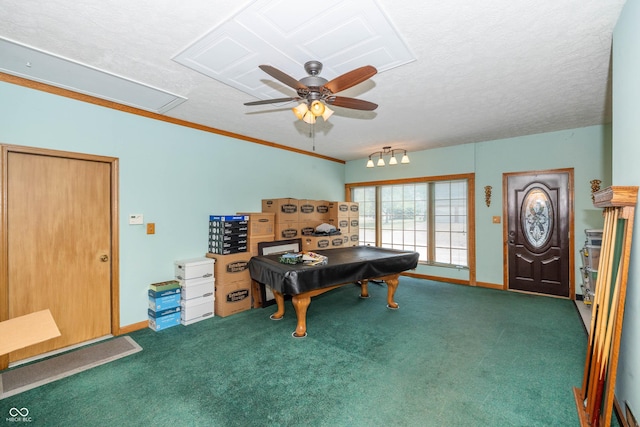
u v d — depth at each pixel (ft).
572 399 6.56
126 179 10.40
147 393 6.85
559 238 14.23
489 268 16.06
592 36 6.34
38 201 8.63
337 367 7.97
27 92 8.32
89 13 5.56
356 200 21.91
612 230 5.76
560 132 14.03
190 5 5.32
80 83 8.55
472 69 7.82
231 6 5.33
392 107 10.68
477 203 16.37
